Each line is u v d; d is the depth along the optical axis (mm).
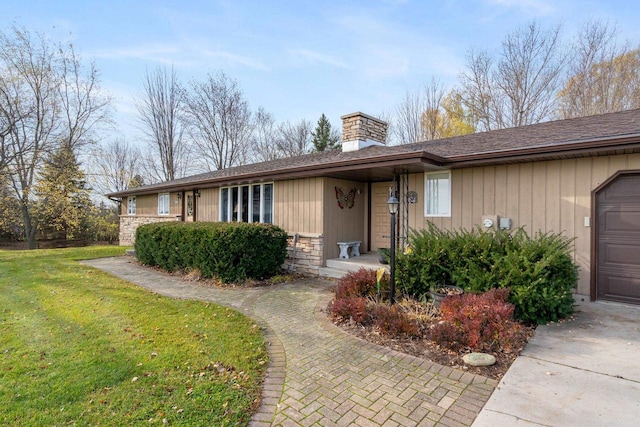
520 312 4434
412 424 2465
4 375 3131
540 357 3484
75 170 19859
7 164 17359
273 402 2752
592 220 5441
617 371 3170
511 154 5527
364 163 6730
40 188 18391
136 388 2910
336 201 8523
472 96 19109
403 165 6336
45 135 18516
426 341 3916
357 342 3975
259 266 7551
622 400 2699
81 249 13734
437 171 7199
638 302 5168
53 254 12250
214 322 4652
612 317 4668
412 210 7590
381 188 9109
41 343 3896
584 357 3469
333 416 2564
